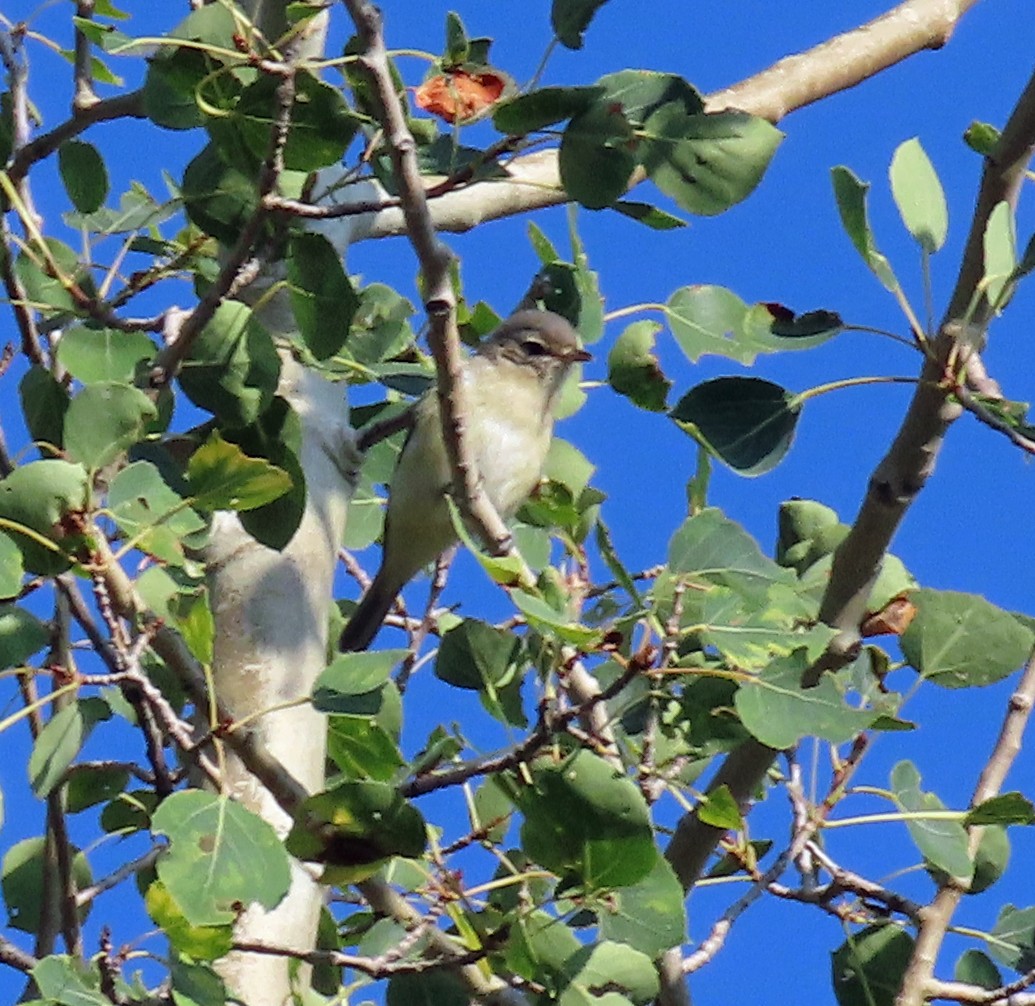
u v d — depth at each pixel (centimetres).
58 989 833
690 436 1030
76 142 1085
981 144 1066
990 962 1070
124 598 872
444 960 892
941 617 1045
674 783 969
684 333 1092
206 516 935
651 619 923
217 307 942
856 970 1063
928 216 983
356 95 944
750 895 1062
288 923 991
